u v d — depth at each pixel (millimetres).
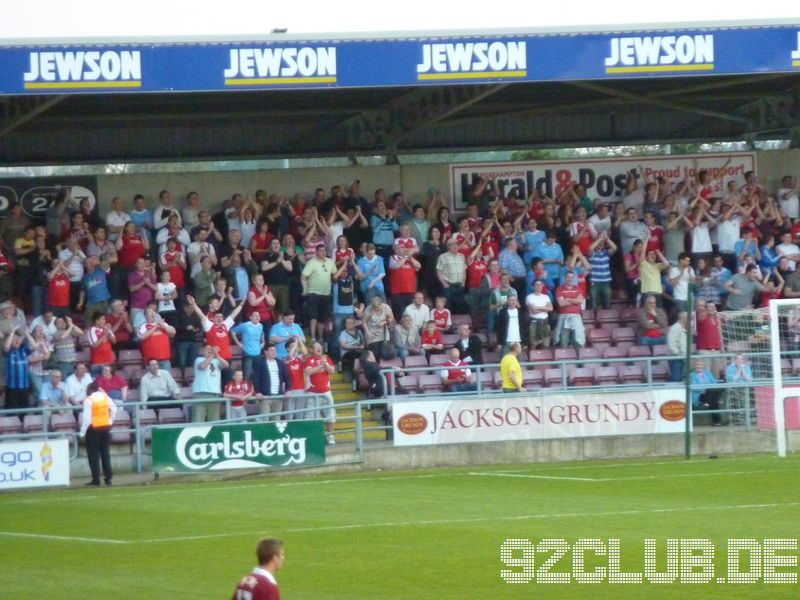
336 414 102375
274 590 33438
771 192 126062
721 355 100250
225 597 47594
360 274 108125
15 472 84375
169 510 70938
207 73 93812
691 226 116062
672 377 105875
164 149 123562
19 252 105938
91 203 115500
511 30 97625
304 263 108875
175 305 105000
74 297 106875
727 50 99812
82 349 103438
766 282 113375
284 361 98312
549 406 95438
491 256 111625
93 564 54875
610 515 64812
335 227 110750
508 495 73812
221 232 112188
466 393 98125
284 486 81750
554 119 130375
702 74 99688
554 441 95250
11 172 120500
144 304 103562
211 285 104312
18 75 90812
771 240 115875
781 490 73312
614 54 98875
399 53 96375
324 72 95562
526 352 108875
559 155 134750
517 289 111625
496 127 129625
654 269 111500
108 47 92250
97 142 121875
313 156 126188
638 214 120750
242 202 111188
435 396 97375
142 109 115062
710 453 96938
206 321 98375
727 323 104312
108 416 86188
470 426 94250
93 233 109375
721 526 60781
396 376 102812
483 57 97438
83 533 63500
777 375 92438
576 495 73000
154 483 86625
